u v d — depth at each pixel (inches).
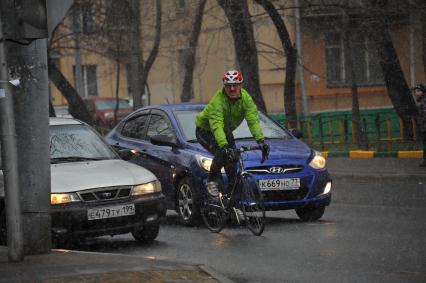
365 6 1214.3
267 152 557.3
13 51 416.5
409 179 939.3
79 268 386.6
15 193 399.2
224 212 574.6
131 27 1459.2
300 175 603.8
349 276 404.8
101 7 1659.7
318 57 1844.2
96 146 590.6
